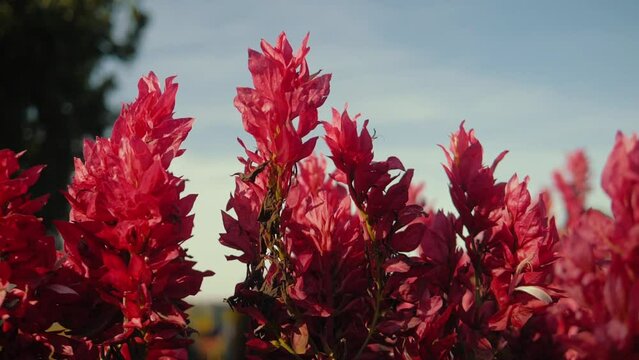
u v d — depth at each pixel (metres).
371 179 0.71
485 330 0.68
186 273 0.69
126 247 0.67
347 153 0.71
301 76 0.73
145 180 0.66
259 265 0.70
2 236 0.67
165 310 0.67
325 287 0.71
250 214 0.73
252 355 0.71
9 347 0.67
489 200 0.70
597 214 0.56
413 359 0.68
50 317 0.68
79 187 0.72
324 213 0.73
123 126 0.72
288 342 0.71
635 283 0.53
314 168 0.86
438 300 0.69
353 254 0.74
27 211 0.69
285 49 0.73
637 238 0.53
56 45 5.89
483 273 0.71
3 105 5.84
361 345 0.71
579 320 0.59
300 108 0.70
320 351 0.72
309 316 0.71
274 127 0.71
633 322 0.53
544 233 0.69
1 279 0.66
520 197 0.69
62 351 0.69
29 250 0.68
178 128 0.71
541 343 0.65
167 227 0.67
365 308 0.72
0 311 0.65
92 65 6.45
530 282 0.68
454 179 0.71
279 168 0.71
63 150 6.20
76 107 6.37
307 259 0.70
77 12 6.01
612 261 0.54
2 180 0.68
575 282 0.55
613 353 0.53
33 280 0.66
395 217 0.71
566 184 1.39
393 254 0.71
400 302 0.72
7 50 5.71
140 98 0.72
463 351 0.69
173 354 0.67
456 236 0.74
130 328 0.66
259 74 0.72
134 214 0.67
